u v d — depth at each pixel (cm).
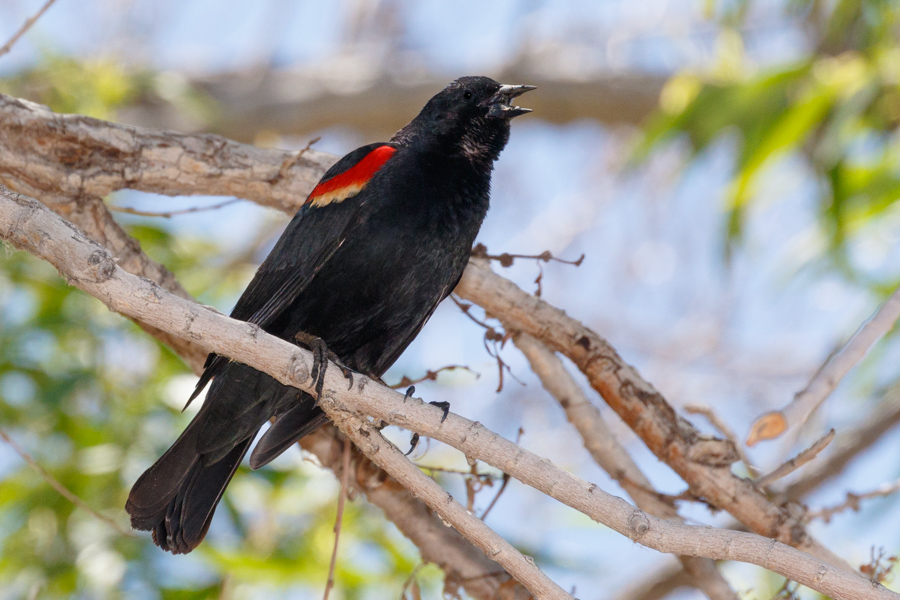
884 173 1213
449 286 853
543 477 609
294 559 1016
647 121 1661
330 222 804
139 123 1728
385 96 1872
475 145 877
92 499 1052
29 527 1067
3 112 807
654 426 872
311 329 823
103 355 1096
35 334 1096
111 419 1064
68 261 564
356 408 643
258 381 751
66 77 1418
